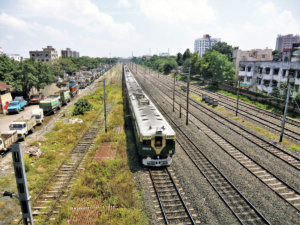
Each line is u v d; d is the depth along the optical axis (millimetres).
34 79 38188
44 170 15867
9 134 19609
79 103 32938
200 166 16094
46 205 12102
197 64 72375
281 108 33469
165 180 14242
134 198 12336
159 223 10562
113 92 51000
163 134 15359
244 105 37094
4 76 35750
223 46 80688
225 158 17422
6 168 16188
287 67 39875
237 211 11391
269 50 61094
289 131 23984
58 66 74375
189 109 34688
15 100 34969
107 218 10953
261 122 26984
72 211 11555
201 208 11570
